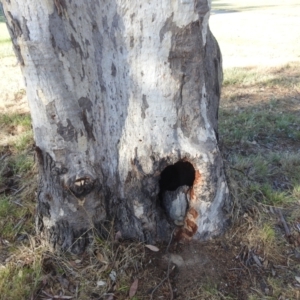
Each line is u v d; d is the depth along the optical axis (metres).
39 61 2.48
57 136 2.68
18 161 4.27
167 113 2.67
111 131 2.86
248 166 4.32
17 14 2.41
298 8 24.69
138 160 2.80
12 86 7.14
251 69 8.72
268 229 3.26
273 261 3.15
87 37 2.63
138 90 2.64
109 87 2.74
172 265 2.98
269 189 3.84
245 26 16.22
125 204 2.99
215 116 3.16
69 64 2.56
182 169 3.04
